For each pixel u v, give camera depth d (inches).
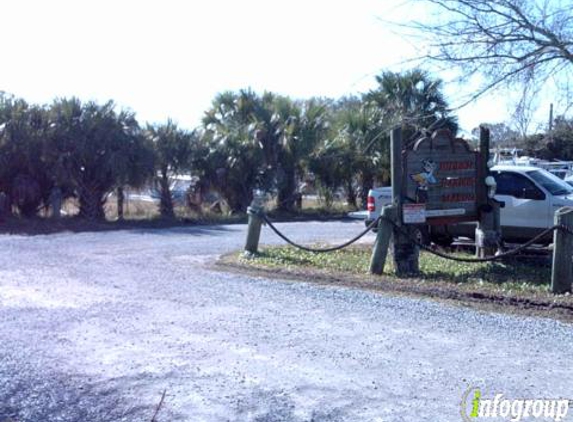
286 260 459.2
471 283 374.9
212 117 1007.0
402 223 406.3
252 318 293.7
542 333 270.2
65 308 312.2
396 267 406.9
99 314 300.4
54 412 192.7
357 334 268.2
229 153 902.4
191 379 216.5
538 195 490.3
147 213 867.4
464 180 442.0
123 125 796.6
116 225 761.0
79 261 463.8
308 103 984.9
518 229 495.5
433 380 215.0
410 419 185.6
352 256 486.9
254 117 942.4
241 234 671.8
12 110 756.0
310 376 219.1
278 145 935.0
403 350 246.7
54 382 214.2
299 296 343.0
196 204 899.4
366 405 195.3
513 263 449.1
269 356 239.6
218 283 378.9
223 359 236.2
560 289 339.0
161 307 315.3
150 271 420.8
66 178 763.4
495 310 313.3
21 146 750.5
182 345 252.5
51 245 559.5
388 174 986.1
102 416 189.8
